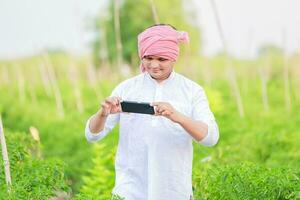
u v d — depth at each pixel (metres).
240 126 17.17
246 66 32.91
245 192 6.83
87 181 11.74
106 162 12.30
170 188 6.09
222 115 20.17
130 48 34.94
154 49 5.82
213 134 5.91
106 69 34.72
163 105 5.69
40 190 7.02
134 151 6.11
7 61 41.16
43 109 25.31
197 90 6.11
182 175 6.11
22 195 6.82
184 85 6.12
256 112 21.50
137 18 35.00
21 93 29.89
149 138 6.05
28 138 9.56
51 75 26.45
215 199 7.27
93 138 6.14
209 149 13.40
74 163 16.14
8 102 26.73
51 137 19.64
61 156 17.98
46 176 7.41
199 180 8.34
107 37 35.91
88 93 29.19
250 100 25.08
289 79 31.86
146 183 6.12
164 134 6.04
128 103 5.80
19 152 8.16
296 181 6.75
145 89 6.14
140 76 6.18
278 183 6.62
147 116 6.05
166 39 5.84
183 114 5.96
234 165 7.36
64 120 22.52
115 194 6.09
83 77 37.31
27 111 24.55
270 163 12.15
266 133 14.02
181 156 6.09
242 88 28.39
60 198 7.62
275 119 19.59
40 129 20.81
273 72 34.41
